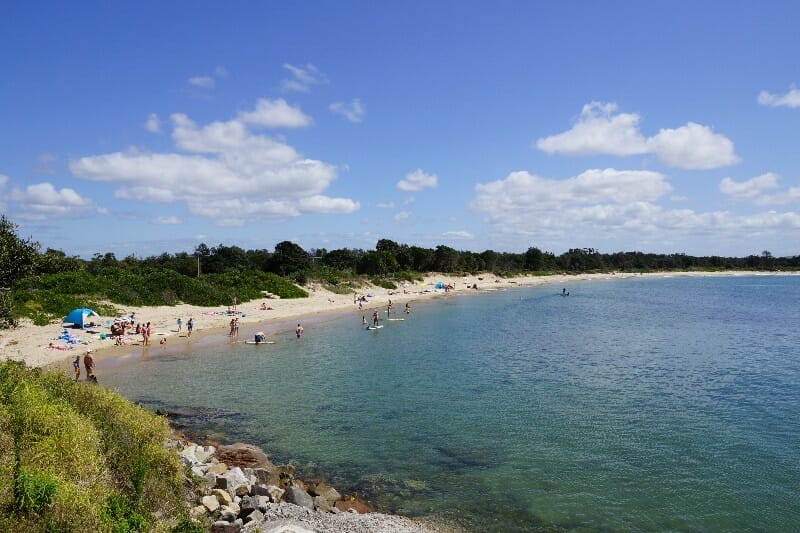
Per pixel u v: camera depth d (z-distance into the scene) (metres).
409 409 31.61
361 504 19.56
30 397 15.43
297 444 25.83
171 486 15.90
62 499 11.48
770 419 29.64
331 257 150.25
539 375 41.06
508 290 150.88
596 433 27.33
